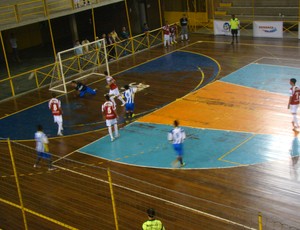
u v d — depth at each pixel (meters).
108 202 13.01
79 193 13.65
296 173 13.77
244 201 12.58
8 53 32.91
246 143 15.89
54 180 14.58
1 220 12.67
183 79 23.09
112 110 16.70
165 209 12.38
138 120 18.67
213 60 25.84
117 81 23.73
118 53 29.05
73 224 12.16
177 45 29.86
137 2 35.69
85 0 28.80
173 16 36.31
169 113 19.06
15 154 16.69
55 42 35.50
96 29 37.81
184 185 13.65
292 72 22.59
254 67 23.89
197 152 15.59
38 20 26.67
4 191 14.15
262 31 29.83
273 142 15.77
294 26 30.41
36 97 22.77
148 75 24.25
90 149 16.61
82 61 27.27
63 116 19.89
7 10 27.33
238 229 11.27
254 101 19.47
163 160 15.30
